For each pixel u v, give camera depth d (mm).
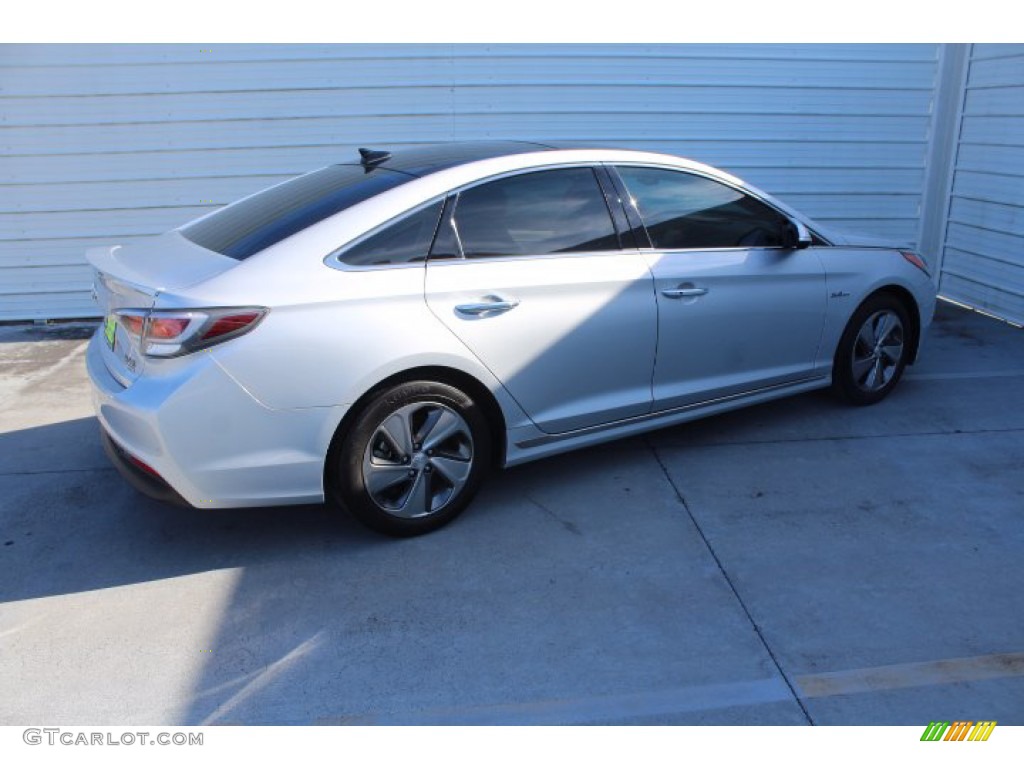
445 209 3654
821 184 7746
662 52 7207
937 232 7953
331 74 7000
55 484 4344
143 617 3246
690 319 4246
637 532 3789
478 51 7055
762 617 3172
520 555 3617
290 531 3865
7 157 6945
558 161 3969
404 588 3400
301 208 3645
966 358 6227
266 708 2768
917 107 7617
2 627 3197
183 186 7172
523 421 3893
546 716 2711
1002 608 3207
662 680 2854
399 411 3547
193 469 3236
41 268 7270
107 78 6848
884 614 3178
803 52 7348
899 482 4230
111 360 3520
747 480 4270
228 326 3174
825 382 4980
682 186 4324
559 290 3840
